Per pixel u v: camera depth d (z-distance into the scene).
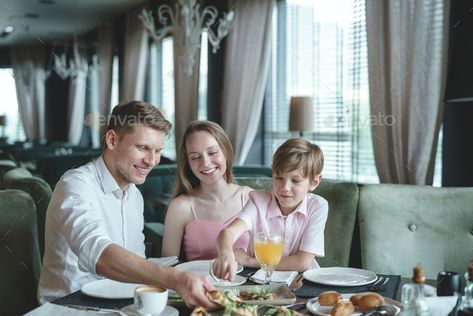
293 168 1.64
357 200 2.02
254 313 1.06
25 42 10.36
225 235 1.62
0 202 1.76
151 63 7.44
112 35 8.23
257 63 4.53
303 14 4.33
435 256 1.84
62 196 1.50
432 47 2.89
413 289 1.06
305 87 4.35
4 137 10.12
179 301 1.22
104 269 1.26
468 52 1.77
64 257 1.56
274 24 4.71
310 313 1.14
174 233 1.96
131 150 1.57
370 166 3.72
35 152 7.25
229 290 1.24
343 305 1.09
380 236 1.91
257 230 1.79
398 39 3.07
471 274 1.06
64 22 8.44
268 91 4.89
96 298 1.25
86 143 9.74
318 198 1.80
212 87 5.51
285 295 1.23
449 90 1.85
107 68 8.38
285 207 1.78
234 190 2.00
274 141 4.87
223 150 1.92
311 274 1.46
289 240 1.76
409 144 2.97
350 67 3.84
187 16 4.25
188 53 4.33
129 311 1.11
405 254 1.87
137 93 7.27
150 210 3.62
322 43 4.12
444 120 2.85
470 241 1.81
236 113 4.79
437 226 1.85
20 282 1.76
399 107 3.06
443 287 1.24
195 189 1.99
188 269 1.55
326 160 4.18
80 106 9.70
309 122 3.75
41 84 10.63
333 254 2.00
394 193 1.92
